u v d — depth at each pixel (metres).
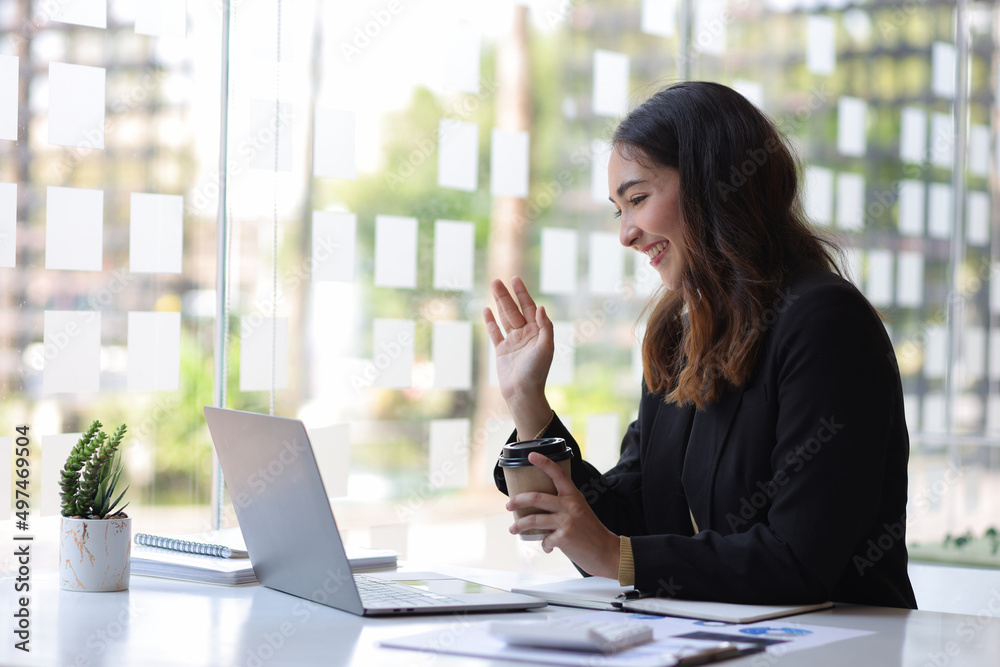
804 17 3.15
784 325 1.22
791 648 0.91
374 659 0.86
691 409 1.38
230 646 0.91
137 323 1.92
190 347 2.00
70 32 1.82
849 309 1.19
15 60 1.75
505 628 0.90
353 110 2.32
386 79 2.39
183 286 1.99
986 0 3.34
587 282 2.88
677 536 1.17
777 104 3.12
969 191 3.36
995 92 3.37
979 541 3.09
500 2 2.65
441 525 2.53
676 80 2.95
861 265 3.18
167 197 1.96
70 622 1.04
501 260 2.68
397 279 2.43
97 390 1.86
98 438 1.30
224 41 2.04
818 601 1.13
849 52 3.21
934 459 3.19
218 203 2.04
